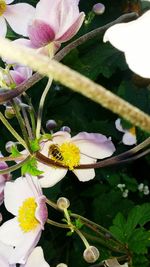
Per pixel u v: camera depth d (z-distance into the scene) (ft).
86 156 1.13
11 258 0.99
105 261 1.17
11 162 1.30
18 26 1.17
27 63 0.34
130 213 1.31
